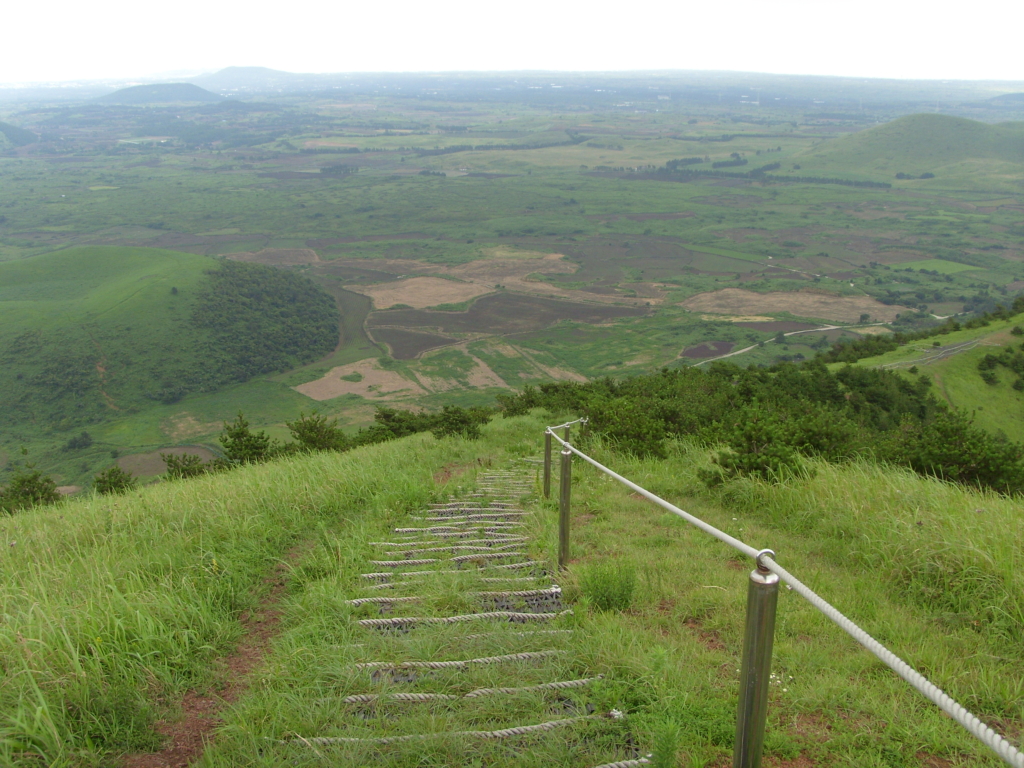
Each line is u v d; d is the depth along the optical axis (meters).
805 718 3.65
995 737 1.66
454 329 193.88
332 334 189.75
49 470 116.00
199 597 5.02
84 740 3.48
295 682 3.99
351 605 5.09
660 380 23.92
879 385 37.47
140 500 9.17
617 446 12.55
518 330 191.62
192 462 16.92
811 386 33.59
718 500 8.87
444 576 5.65
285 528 7.32
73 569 6.20
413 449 14.81
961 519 6.37
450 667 4.09
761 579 2.46
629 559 6.20
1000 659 4.29
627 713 3.58
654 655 3.96
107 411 143.00
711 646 4.50
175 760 3.43
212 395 150.62
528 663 4.14
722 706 3.60
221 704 3.89
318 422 19.02
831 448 10.23
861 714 3.67
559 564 5.98
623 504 8.56
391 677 4.05
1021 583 4.96
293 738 3.47
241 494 8.52
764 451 9.23
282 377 161.00
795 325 187.12
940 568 5.51
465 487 10.02
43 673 3.79
